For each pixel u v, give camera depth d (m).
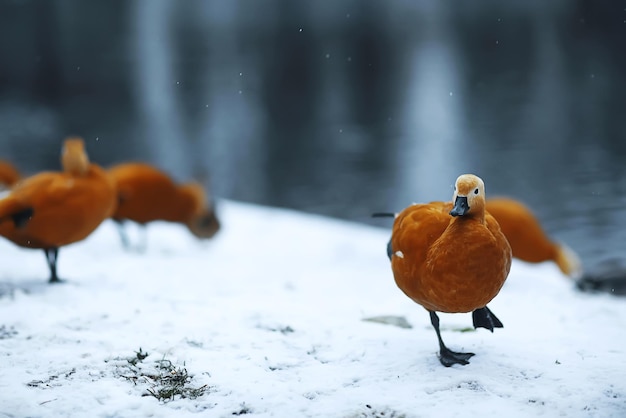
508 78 43.94
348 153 33.06
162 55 61.81
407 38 60.56
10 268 11.82
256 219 19.56
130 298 9.79
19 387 6.65
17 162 34.50
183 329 8.36
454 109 38.44
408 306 9.80
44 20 80.06
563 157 28.44
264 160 33.28
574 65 45.31
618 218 21.03
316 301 10.04
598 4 63.91
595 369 7.07
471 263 6.45
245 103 45.66
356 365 7.32
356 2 80.75
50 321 8.59
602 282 12.95
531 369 7.09
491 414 6.15
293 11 78.94
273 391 6.67
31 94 50.66
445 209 7.17
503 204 13.36
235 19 77.06
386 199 26.59
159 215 15.01
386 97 43.25
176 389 6.70
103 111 45.59
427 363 7.28
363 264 14.24
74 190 10.00
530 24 59.47
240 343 7.90
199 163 33.59
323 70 52.97
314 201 27.03
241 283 11.24
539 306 10.09
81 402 6.39
